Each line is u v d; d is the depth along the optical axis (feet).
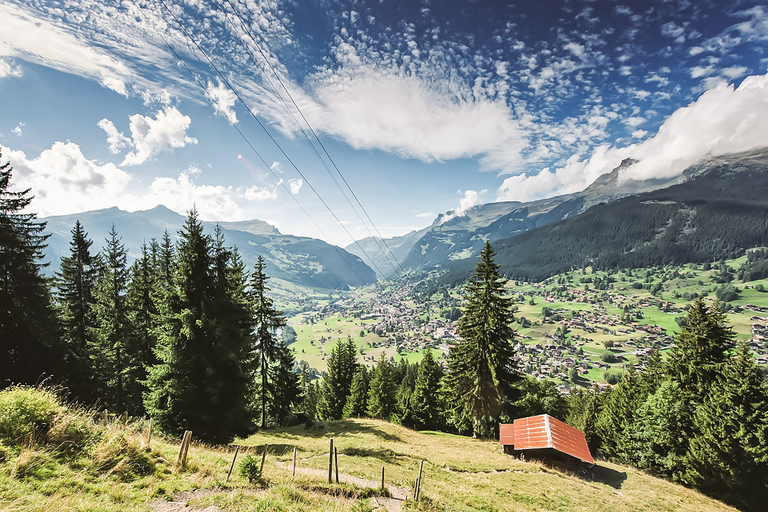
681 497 88.63
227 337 77.20
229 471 40.73
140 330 112.16
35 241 92.02
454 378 132.87
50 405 40.86
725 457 98.17
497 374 119.85
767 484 92.99
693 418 112.27
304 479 45.65
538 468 92.22
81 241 119.55
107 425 45.70
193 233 76.13
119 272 114.42
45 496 28.19
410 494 50.34
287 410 135.85
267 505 33.99
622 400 162.91
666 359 126.82
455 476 75.00
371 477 58.18
